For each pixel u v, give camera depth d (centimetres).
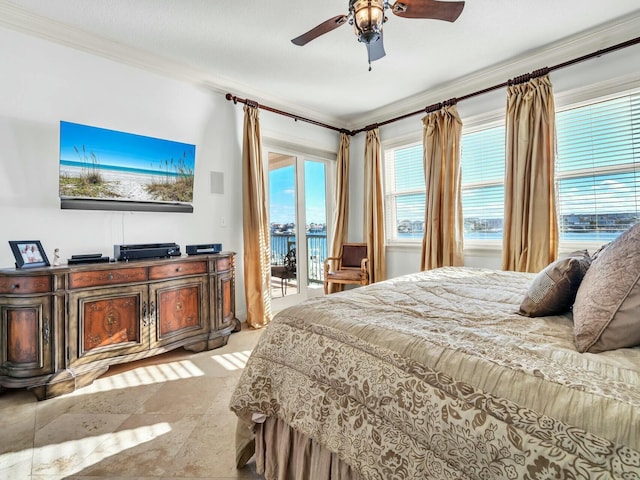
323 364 110
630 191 269
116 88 272
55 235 242
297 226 425
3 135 221
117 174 258
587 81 278
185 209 302
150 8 224
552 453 63
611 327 86
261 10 228
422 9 171
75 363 205
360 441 93
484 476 70
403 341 99
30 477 132
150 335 239
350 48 277
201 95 328
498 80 326
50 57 240
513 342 94
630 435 58
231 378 222
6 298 192
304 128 425
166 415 177
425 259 369
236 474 133
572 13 237
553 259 285
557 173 297
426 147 370
